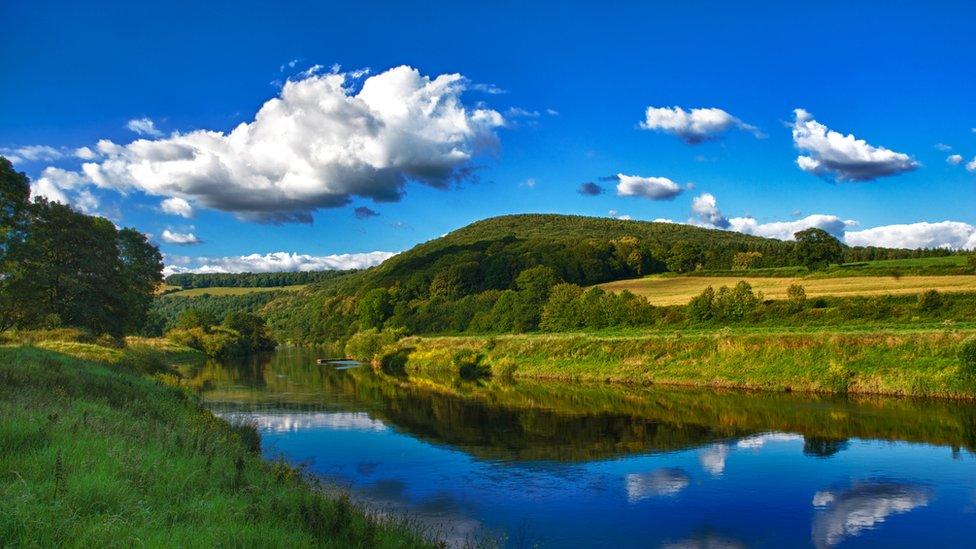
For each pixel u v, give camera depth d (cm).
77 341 4406
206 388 4956
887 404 3597
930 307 5222
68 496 888
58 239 5000
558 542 1623
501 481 2177
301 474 1872
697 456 2505
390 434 3011
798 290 6009
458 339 7525
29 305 4734
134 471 1081
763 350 4703
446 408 3862
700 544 1617
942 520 1756
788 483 2116
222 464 1384
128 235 6581
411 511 1853
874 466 2300
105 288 5269
